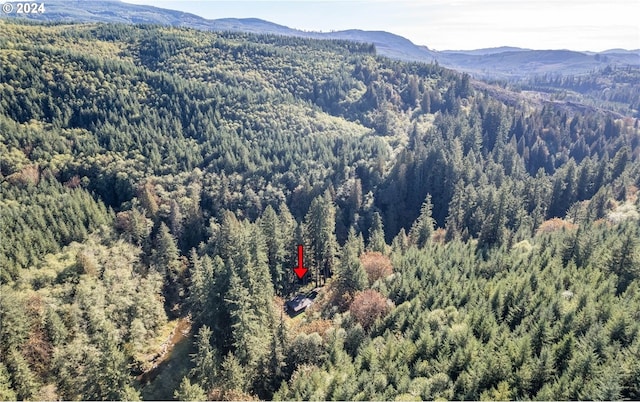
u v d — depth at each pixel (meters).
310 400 46.50
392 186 145.88
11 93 144.62
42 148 131.38
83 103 156.25
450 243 101.12
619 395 37.22
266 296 75.44
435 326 58.12
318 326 67.06
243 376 57.16
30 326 68.44
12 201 107.38
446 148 162.50
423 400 44.12
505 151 177.50
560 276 65.06
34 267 88.56
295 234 106.62
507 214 121.69
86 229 108.50
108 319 74.25
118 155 137.00
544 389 40.06
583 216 118.12
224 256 101.19
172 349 81.06
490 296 63.12
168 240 106.69
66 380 60.78
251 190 139.00
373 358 52.69
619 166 148.75
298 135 183.62
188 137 161.75
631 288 58.47
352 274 79.44
